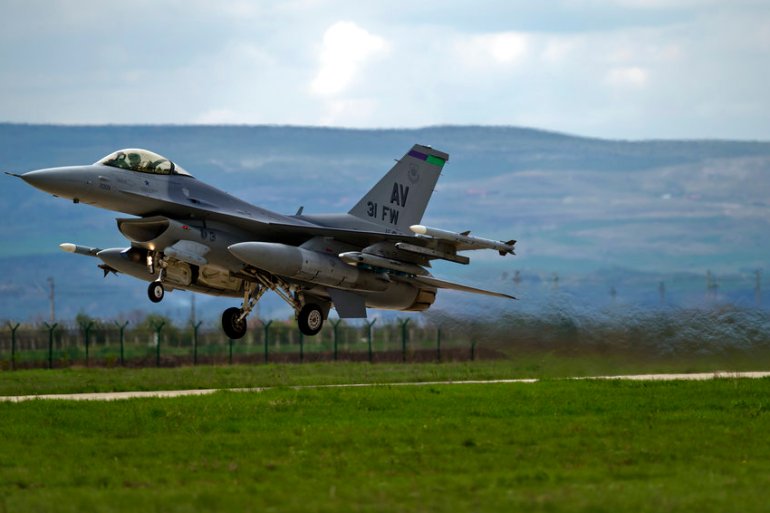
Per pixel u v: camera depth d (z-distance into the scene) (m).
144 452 56.00
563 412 71.75
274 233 101.12
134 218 94.19
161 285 95.12
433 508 41.16
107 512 41.03
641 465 51.34
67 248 100.38
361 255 98.50
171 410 70.81
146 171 94.44
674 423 65.62
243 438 60.03
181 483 47.88
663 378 105.06
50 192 89.19
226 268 97.62
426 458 53.41
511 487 45.94
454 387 87.38
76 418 67.44
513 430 62.38
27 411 70.88
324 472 50.00
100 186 90.25
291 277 97.38
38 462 53.53
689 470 49.69
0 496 44.88
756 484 45.88
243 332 103.56
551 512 40.50
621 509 40.75
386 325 196.25
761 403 75.38
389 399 77.56
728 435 60.22
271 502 42.72
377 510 40.75
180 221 94.81
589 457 53.53
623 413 70.50
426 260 104.25
